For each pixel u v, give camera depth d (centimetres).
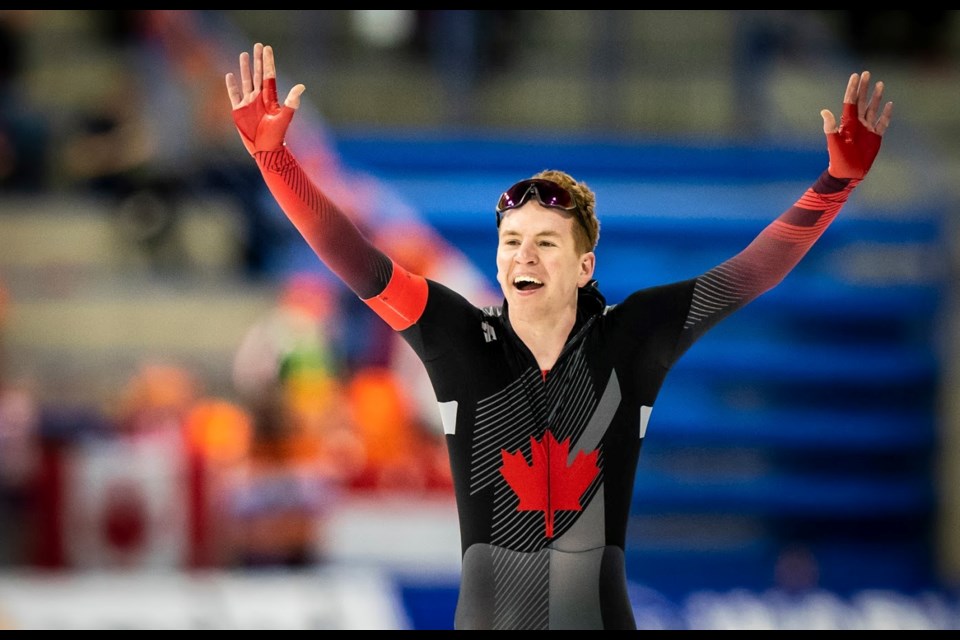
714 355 3991
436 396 1410
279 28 4678
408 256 3797
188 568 3070
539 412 1371
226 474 3119
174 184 4234
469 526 1380
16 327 3991
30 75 4738
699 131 4728
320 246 1334
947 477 3819
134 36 4575
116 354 3978
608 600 1362
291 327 3350
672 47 4753
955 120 4828
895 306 4062
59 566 3058
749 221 4222
